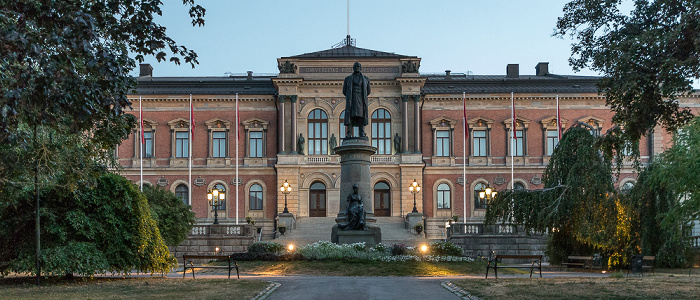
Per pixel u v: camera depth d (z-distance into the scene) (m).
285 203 72.56
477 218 77.56
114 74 17.44
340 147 40.28
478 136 79.00
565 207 37.19
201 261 53.16
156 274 32.75
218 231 58.03
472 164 78.56
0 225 28.08
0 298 21.16
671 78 21.41
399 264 34.88
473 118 78.75
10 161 23.25
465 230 56.50
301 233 70.38
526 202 38.38
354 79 40.69
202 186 78.19
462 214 77.69
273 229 77.44
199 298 20.36
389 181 77.75
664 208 36.53
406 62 78.00
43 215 28.33
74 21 16.56
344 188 40.09
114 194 29.14
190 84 79.88
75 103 17.88
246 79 86.31
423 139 78.94
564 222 37.69
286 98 78.12
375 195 78.25
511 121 78.25
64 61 17.75
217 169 78.12
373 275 32.22
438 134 79.06
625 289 21.70
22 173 25.66
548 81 80.19
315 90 78.56
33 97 17.89
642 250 37.12
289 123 78.25
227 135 78.94
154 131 78.75
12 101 16.94
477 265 36.41
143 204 29.92
